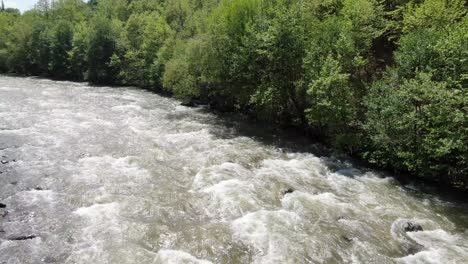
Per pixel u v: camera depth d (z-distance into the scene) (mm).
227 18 34750
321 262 13109
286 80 31016
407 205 18906
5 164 20828
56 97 44031
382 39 34812
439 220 17422
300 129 32688
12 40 81000
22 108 35531
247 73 32875
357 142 24672
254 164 23156
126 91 54344
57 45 72688
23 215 15344
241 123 35312
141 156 23312
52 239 13633
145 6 85875
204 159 23422
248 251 13477
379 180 22125
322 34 29000
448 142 18750
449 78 20078
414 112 20500
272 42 29703
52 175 19547
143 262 12406
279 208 17250
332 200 18531
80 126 29984
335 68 25188
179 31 61531
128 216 15516
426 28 24188
